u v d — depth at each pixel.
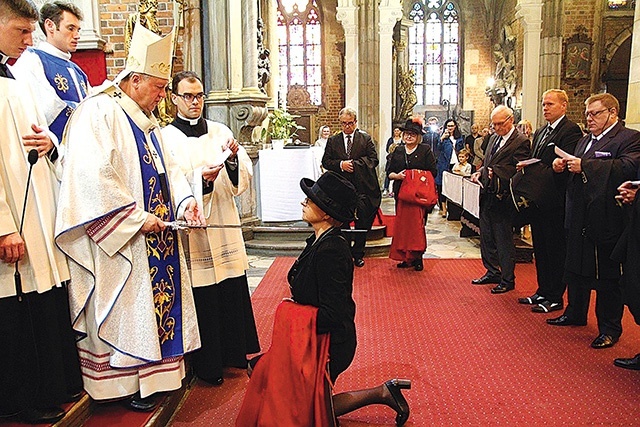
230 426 2.83
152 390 2.67
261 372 2.56
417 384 3.31
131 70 2.65
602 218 3.64
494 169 5.02
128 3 6.14
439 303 4.88
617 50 17.17
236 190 3.34
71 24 3.00
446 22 24.30
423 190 5.84
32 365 2.39
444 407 3.03
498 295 5.09
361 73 15.55
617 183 3.61
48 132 2.52
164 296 2.71
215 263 3.22
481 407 3.02
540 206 4.35
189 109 3.23
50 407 2.42
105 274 2.54
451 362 3.63
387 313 4.62
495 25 23.03
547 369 3.50
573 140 4.27
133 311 2.59
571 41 16.94
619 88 17.39
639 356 3.49
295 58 22.08
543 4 16.42
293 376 2.44
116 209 2.48
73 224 2.41
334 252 2.46
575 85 17.16
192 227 2.65
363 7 15.35
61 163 2.58
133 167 2.65
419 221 5.93
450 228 8.80
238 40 7.26
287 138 9.30
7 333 2.31
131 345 2.58
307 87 22.23
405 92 19.94
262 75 8.10
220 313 3.34
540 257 4.67
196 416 2.93
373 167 6.05
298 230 7.08
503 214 5.13
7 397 2.37
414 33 24.42
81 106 2.58
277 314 2.55
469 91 24.30
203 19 7.23
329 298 2.44
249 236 7.14
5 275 2.28
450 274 5.86
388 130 15.67
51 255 2.41
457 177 8.20
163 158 2.88
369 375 3.44
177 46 7.10
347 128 6.01
